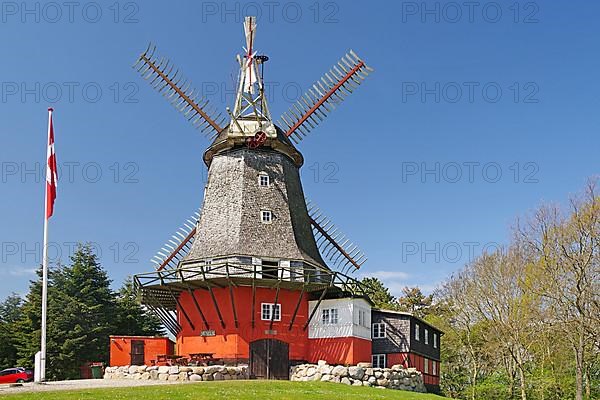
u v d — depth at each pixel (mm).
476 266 64688
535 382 62156
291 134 49469
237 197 44156
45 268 31172
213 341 40812
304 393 28297
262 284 40188
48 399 22750
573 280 50625
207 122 49469
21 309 68938
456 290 69312
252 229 43031
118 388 27438
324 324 42844
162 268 46156
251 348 39312
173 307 47719
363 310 44125
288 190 45875
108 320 66312
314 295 43844
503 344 60969
